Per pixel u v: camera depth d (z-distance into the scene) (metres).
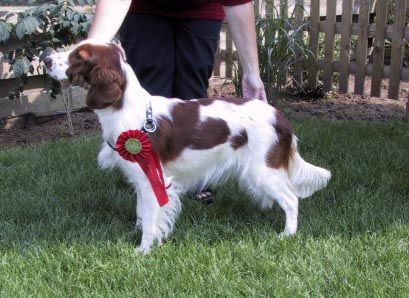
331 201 3.63
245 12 3.42
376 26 5.70
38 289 2.91
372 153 4.22
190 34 3.54
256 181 3.23
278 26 5.47
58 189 3.81
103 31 3.08
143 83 3.58
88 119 5.47
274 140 3.21
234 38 3.48
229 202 3.65
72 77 2.96
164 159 3.14
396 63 5.69
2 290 2.89
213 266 3.00
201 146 3.16
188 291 2.88
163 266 3.03
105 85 2.93
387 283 2.90
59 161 4.20
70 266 3.05
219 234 3.32
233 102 3.22
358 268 3.01
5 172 4.04
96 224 3.42
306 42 6.43
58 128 5.20
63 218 3.44
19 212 3.53
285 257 3.06
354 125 4.86
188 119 3.14
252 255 3.09
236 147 3.21
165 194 3.12
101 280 2.96
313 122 4.97
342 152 4.27
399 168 4.02
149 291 2.90
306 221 3.38
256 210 3.56
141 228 3.34
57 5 4.77
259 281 2.93
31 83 5.34
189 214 3.48
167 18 3.51
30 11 4.80
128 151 3.04
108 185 3.88
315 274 2.94
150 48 3.53
